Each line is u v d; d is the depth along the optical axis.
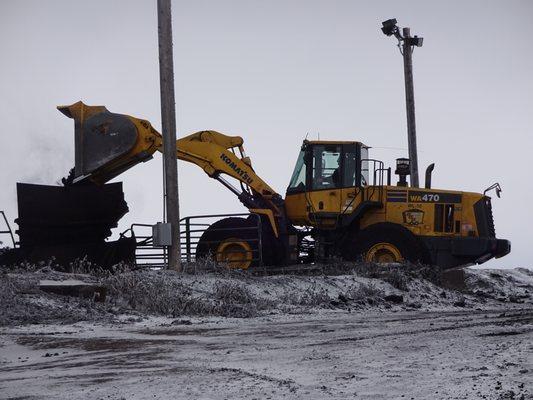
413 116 40.47
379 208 31.42
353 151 31.41
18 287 19.42
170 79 25.52
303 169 31.72
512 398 7.96
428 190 31.45
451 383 8.81
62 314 18.05
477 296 30.14
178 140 32.16
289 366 10.63
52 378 10.43
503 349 10.95
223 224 30.03
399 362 10.47
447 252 31.12
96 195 26.89
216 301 21.09
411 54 40.66
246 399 8.53
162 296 20.27
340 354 11.57
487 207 31.80
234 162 31.48
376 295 25.59
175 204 25.20
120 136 28.95
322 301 23.39
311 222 31.25
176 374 10.27
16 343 14.28
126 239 26.52
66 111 29.33
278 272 28.41
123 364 11.40
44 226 26.55
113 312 19.17
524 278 36.66
